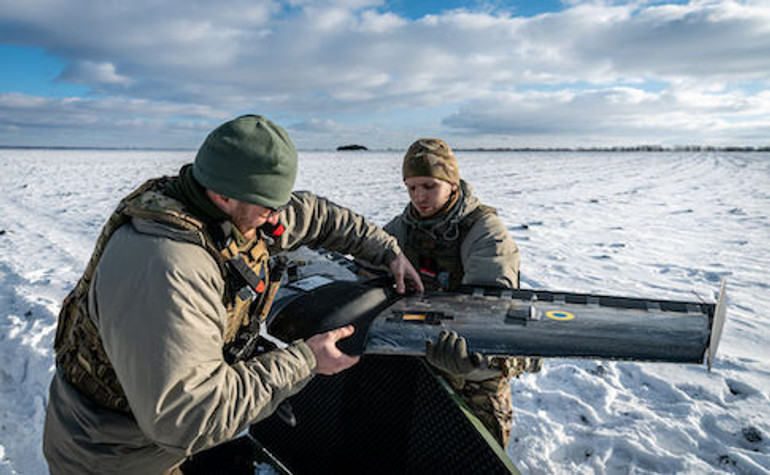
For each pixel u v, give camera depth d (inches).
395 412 55.0
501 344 50.0
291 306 58.0
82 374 40.8
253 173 37.2
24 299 155.3
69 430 41.8
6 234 269.6
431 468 50.6
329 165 1294.3
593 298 59.8
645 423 93.5
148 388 34.2
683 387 107.3
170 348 34.1
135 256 35.6
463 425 45.7
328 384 62.5
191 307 35.4
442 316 56.1
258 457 71.2
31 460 83.7
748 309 158.2
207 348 36.3
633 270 209.0
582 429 92.2
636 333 50.6
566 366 116.3
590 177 809.5
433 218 67.9
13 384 108.5
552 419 97.0
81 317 40.6
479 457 43.5
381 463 57.2
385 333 52.6
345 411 60.5
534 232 299.4
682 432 90.4
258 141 37.3
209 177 37.3
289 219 55.9
